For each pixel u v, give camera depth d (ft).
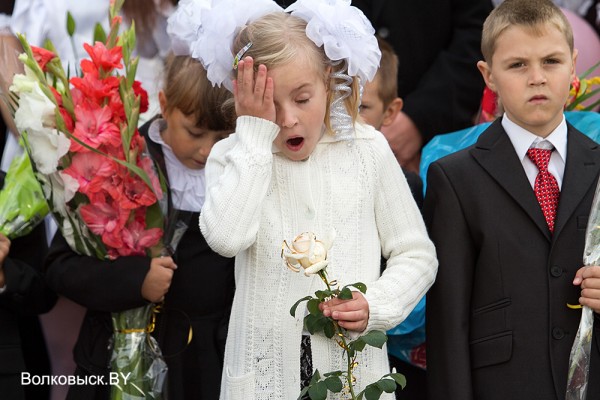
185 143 29.50
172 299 29.86
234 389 23.72
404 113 36.63
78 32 33.78
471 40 37.83
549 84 25.20
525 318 24.82
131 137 28.53
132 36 29.25
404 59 37.55
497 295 25.14
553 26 25.22
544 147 25.80
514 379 24.71
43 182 28.66
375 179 24.49
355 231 24.11
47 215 32.89
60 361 32.86
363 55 23.59
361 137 24.58
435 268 24.63
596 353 24.90
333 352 23.63
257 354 23.75
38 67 28.12
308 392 22.43
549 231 25.14
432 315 25.61
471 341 25.40
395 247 24.47
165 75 29.99
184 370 29.71
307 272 21.49
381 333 22.30
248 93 22.98
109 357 29.32
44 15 33.47
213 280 29.96
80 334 30.09
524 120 25.48
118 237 28.68
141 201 28.63
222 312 30.07
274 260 23.82
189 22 28.63
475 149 26.17
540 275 24.91
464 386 24.80
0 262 30.09
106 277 28.66
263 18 23.61
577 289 24.82
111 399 28.89
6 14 34.55
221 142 24.80
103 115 28.30
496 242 25.21
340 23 23.29
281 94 23.08
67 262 29.35
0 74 28.53
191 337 29.73
